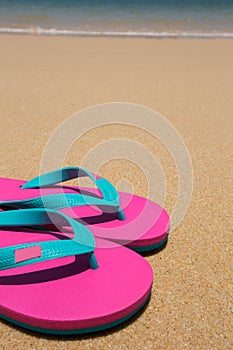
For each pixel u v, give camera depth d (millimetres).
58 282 681
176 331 675
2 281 681
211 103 1516
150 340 664
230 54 2508
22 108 1371
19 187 879
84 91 1590
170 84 1754
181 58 2328
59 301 660
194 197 919
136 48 2578
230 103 1525
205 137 1186
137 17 4379
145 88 1671
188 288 730
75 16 4211
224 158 1067
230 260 779
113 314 651
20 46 2473
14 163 1011
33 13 4234
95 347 653
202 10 5184
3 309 655
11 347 648
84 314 647
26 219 737
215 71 2035
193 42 2924
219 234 830
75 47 2523
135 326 677
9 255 680
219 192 938
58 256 680
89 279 688
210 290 729
